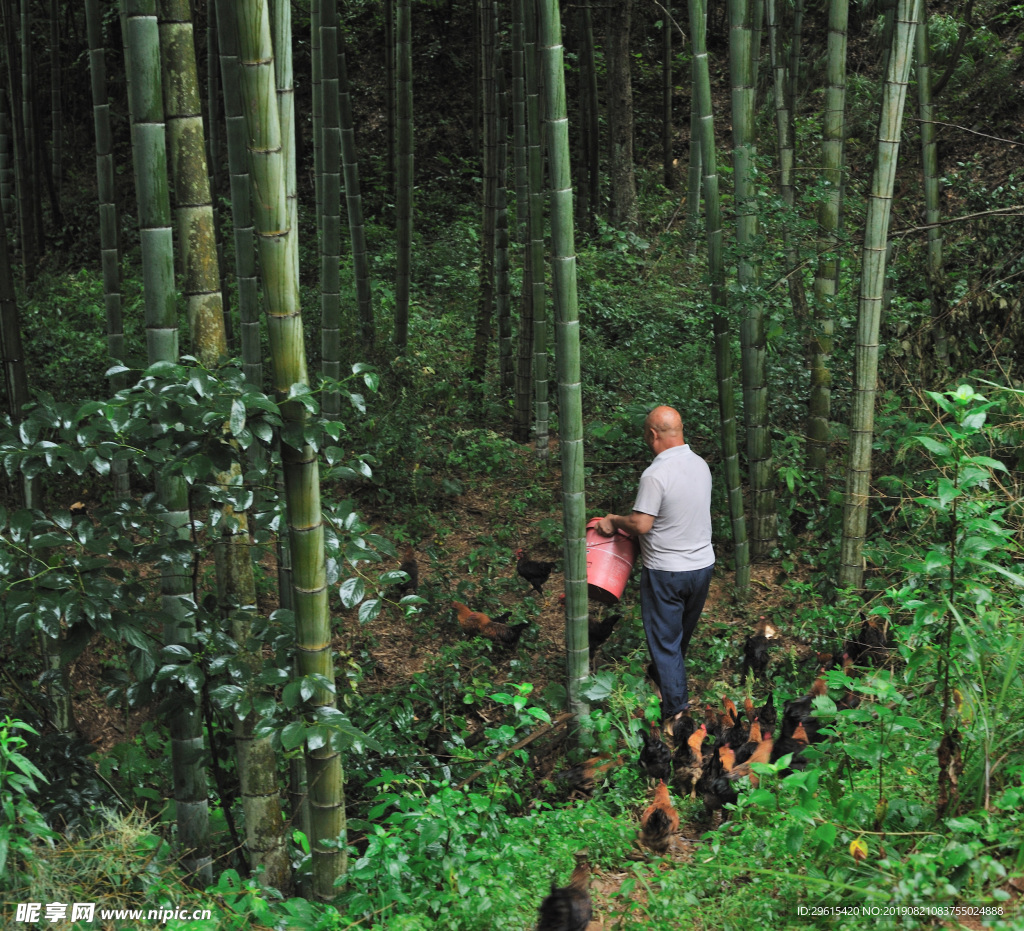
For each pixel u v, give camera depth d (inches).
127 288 501.7
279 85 135.5
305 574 121.2
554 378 398.0
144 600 133.3
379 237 573.0
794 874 128.4
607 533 218.5
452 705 227.9
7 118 554.6
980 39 597.3
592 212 572.7
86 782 146.3
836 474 303.4
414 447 347.6
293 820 165.5
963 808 132.0
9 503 277.4
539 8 177.9
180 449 116.8
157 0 127.2
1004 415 241.4
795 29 369.7
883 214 224.2
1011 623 154.7
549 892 135.6
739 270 255.3
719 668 235.5
